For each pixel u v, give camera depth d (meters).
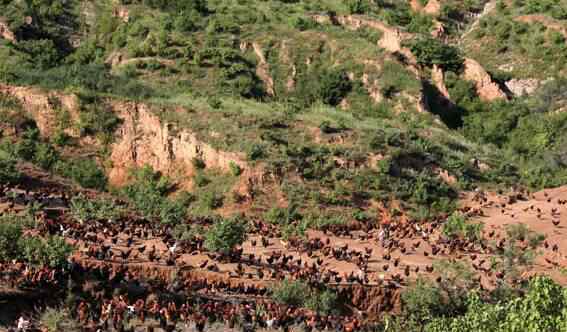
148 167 82.06
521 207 78.19
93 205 62.84
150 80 100.75
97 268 49.81
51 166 80.50
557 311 33.50
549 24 135.25
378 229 72.44
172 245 57.38
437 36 140.12
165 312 46.75
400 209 78.44
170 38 110.06
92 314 45.56
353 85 108.62
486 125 112.06
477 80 118.62
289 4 131.00
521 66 129.62
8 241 48.56
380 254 63.19
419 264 60.31
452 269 54.78
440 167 86.06
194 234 60.00
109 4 125.38
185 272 52.78
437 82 116.50
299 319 48.94
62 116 85.50
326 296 51.25
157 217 65.56
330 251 61.09
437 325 38.94
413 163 85.31
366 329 49.56
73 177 80.12
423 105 105.25
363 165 82.25
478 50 136.75
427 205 79.69
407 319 49.66
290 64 112.62
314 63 113.00
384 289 53.94
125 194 78.31
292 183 78.25
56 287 47.25
